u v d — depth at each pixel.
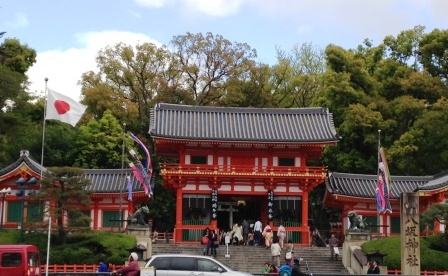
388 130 88.69
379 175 68.38
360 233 64.56
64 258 59.31
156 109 79.12
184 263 41.44
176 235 74.50
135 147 93.50
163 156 84.56
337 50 93.44
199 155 76.81
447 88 92.88
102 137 90.38
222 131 77.00
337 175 78.88
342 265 64.25
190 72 102.44
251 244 70.88
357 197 76.31
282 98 107.38
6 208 71.75
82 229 63.12
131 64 102.75
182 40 103.12
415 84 90.94
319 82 103.44
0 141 79.12
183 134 75.69
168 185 79.31
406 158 87.06
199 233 74.75
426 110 88.31
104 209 76.38
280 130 77.50
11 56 93.69
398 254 58.62
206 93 102.44
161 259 41.56
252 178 75.56
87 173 78.00
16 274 40.97
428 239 61.69
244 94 102.50
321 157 90.06
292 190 75.94
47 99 52.53
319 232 84.00
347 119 88.19
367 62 99.88
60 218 61.38
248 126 78.31
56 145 90.44
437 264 58.44
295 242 74.62
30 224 61.56
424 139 85.94
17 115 80.31
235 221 81.44
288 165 77.06
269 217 74.81
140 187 75.69
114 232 65.25
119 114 97.56
